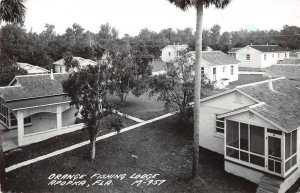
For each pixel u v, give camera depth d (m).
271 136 16.52
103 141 23.70
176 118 28.25
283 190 16.06
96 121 20.45
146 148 22.25
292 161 17.16
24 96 26.12
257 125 17.00
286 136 16.50
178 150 21.88
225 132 18.53
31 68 51.94
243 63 64.31
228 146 18.58
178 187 16.86
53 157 21.17
